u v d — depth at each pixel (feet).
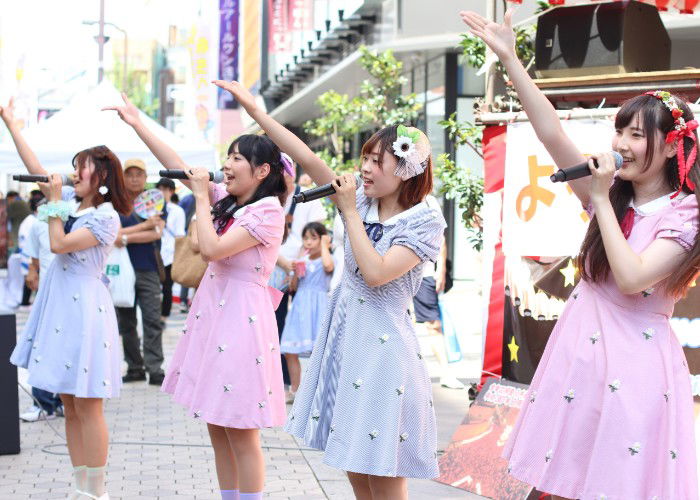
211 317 14.87
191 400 14.74
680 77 16.96
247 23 98.84
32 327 17.52
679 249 10.15
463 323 44.14
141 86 186.80
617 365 10.25
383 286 11.85
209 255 14.30
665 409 10.21
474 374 31.27
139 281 29.45
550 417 10.62
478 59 24.49
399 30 47.83
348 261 12.05
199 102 92.89
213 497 17.75
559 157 11.50
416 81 63.05
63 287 17.01
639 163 10.34
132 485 18.49
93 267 17.11
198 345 14.92
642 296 10.39
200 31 91.91
